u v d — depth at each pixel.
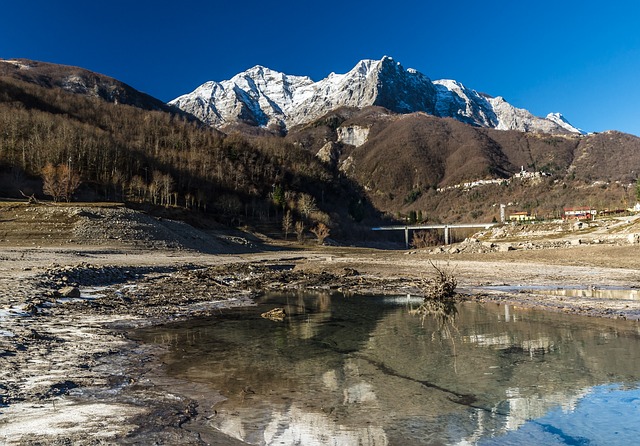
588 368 12.89
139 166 149.50
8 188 106.69
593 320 20.41
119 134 194.12
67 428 7.95
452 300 27.94
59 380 11.06
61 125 147.62
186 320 21.17
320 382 11.69
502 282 37.28
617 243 68.19
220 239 108.19
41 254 50.91
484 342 16.39
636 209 143.38
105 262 48.06
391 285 38.25
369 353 14.85
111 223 77.44
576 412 9.55
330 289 36.06
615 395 10.62
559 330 18.30
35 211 76.31
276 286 38.19
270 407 9.80
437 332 18.38
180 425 8.55
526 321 20.50
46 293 24.19
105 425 8.22
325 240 151.25
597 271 43.38
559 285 34.69
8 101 191.25
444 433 8.45
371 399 10.39
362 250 126.25
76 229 72.00
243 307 25.86
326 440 8.03
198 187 159.75
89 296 26.02
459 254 76.12
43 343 14.73
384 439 8.12
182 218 118.06
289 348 15.59
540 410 9.70
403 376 12.23
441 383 11.64
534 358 14.05
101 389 10.66
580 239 80.12
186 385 11.30
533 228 107.19
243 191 177.00
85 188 117.38
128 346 15.42
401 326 19.80
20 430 7.74
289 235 151.75
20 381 10.77
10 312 18.92
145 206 115.62
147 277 39.47
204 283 37.69
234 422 8.86
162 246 77.62
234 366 13.18
